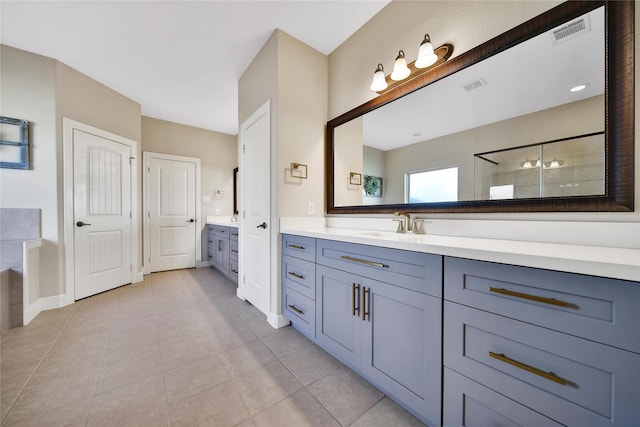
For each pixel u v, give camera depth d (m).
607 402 0.63
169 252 3.94
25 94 2.26
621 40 0.91
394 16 1.71
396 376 1.13
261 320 2.11
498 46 1.22
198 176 4.20
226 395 1.23
